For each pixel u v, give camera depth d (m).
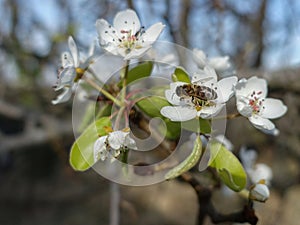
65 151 0.30
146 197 0.45
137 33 0.11
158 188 0.34
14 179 0.46
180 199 0.46
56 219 0.45
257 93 0.11
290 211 0.37
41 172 0.46
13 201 0.45
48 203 0.45
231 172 0.10
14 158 0.44
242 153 0.17
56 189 0.45
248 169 0.16
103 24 0.11
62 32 0.29
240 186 0.10
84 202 0.47
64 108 0.31
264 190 0.11
